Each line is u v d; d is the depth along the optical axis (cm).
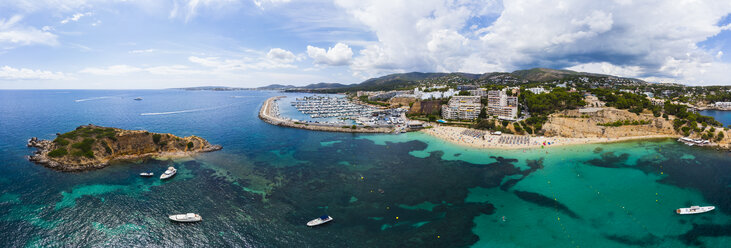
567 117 18112
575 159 13112
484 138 17338
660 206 8719
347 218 8100
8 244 6725
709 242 6981
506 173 11562
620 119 17688
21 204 8500
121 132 13700
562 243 7050
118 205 8588
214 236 7262
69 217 7888
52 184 9925
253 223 7806
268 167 12119
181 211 8331
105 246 6825
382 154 14275
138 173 11206
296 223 7825
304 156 13825
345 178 10944
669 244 6969
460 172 11669
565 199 9262
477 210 8600
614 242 7081
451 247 6919
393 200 9188
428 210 8594
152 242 7012
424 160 13275
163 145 14062
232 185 10175
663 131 17138
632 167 11981
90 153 11994
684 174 11112
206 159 13112
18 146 14475
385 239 7194
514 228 7675
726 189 9731
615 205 8862
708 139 15688
